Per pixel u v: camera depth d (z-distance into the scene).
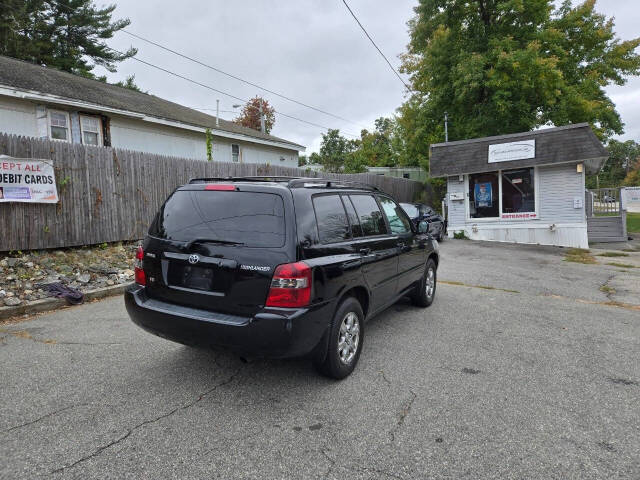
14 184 6.62
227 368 3.79
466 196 15.09
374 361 4.00
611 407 3.14
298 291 3.02
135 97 16.78
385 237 4.61
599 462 2.47
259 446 2.61
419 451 2.58
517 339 4.66
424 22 21.58
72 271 6.77
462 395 3.32
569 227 13.46
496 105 19.44
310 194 3.54
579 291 7.23
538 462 2.47
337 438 2.71
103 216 8.06
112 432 2.74
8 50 21.59
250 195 3.31
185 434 2.73
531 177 14.04
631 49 22.80
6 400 3.14
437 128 23.30
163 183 9.30
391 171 33.22
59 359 3.93
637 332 4.96
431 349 4.33
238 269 3.08
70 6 23.75
